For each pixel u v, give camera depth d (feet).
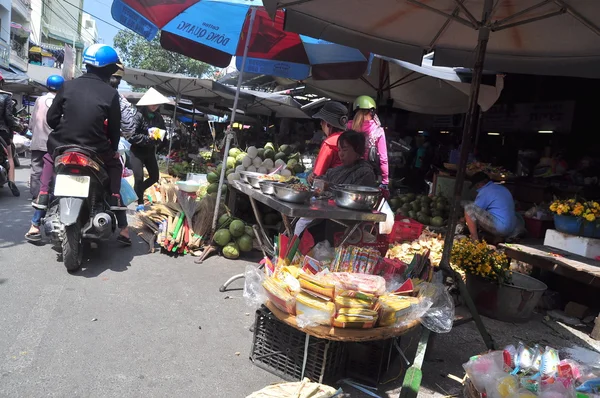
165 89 41.19
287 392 7.39
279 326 9.23
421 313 9.08
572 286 15.16
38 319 10.19
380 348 9.23
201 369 9.04
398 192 31.24
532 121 29.27
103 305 11.33
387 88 27.27
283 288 8.67
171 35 20.43
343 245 11.21
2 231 16.72
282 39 21.17
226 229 16.81
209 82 35.09
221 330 10.80
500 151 33.30
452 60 14.08
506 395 7.27
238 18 19.53
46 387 7.84
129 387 8.14
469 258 13.51
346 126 15.03
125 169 17.60
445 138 38.55
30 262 13.71
